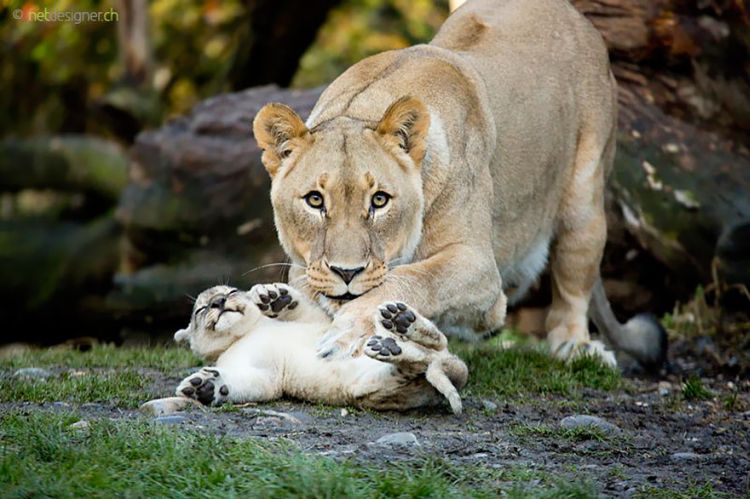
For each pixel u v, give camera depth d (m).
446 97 10.41
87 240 21.95
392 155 9.59
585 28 12.74
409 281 9.56
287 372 9.34
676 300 15.96
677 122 15.82
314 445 7.88
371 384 8.98
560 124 12.02
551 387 11.01
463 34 11.77
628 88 16.12
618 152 15.66
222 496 6.47
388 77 10.43
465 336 10.62
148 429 7.75
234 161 17.12
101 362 11.95
